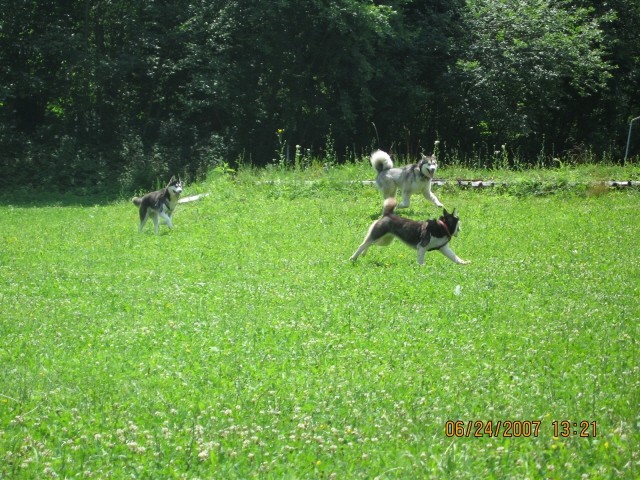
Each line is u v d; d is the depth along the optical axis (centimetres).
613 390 758
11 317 1073
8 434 650
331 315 1052
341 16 3441
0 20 3534
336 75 3703
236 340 944
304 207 2141
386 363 849
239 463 594
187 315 1071
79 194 3325
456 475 563
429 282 1254
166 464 593
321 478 569
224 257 1544
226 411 689
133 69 3738
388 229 1455
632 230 1752
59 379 806
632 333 962
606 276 1309
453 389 764
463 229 1784
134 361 870
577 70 3725
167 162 3491
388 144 4103
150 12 3753
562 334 956
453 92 3747
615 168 2502
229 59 3678
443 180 2392
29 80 3534
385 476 569
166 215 1950
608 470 576
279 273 1366
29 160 3484
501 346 916
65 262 1557
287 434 652
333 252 1560
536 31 3688
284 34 3606
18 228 2236
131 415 697
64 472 580
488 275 1313
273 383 783
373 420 684
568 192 2241
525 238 1678
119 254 1634
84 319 1059
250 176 2577
